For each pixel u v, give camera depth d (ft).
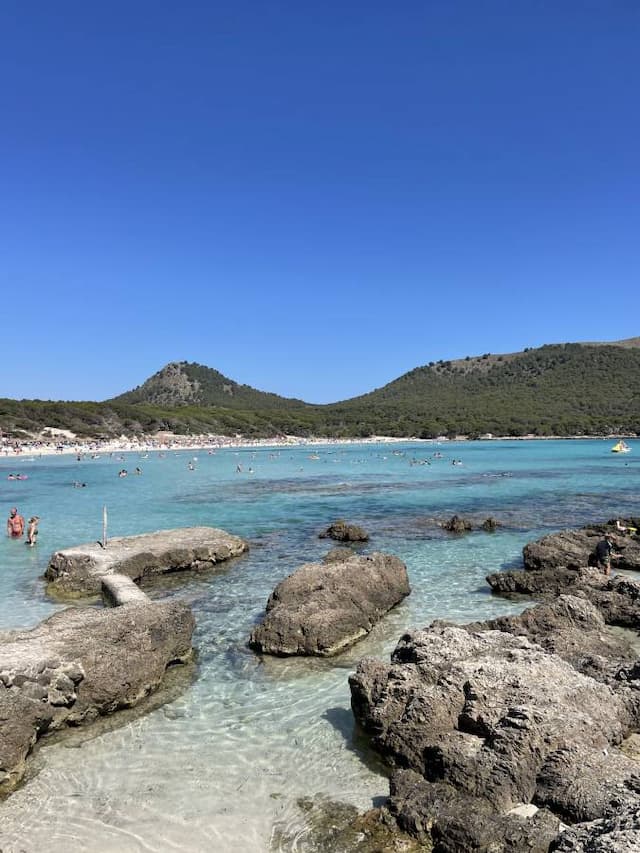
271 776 29.14
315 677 41.09
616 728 29.99
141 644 38.70
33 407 449.89
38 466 273.75
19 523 96.84
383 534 95.45
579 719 28.66
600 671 36.60
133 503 138.62
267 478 209.77
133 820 25.84
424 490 165.17
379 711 31.27
